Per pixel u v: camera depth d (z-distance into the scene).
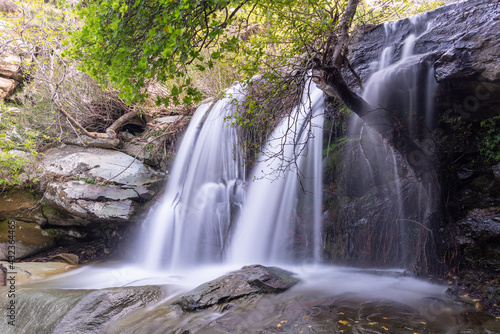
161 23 2.65
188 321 3.31
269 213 6.30
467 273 3.84
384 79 4.04
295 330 2.95
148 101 8.80
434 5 5.05
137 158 8.35
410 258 4.52
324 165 5.88
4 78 9.45
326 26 3.33
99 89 8.40
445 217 4.18
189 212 7.16
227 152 7.54
